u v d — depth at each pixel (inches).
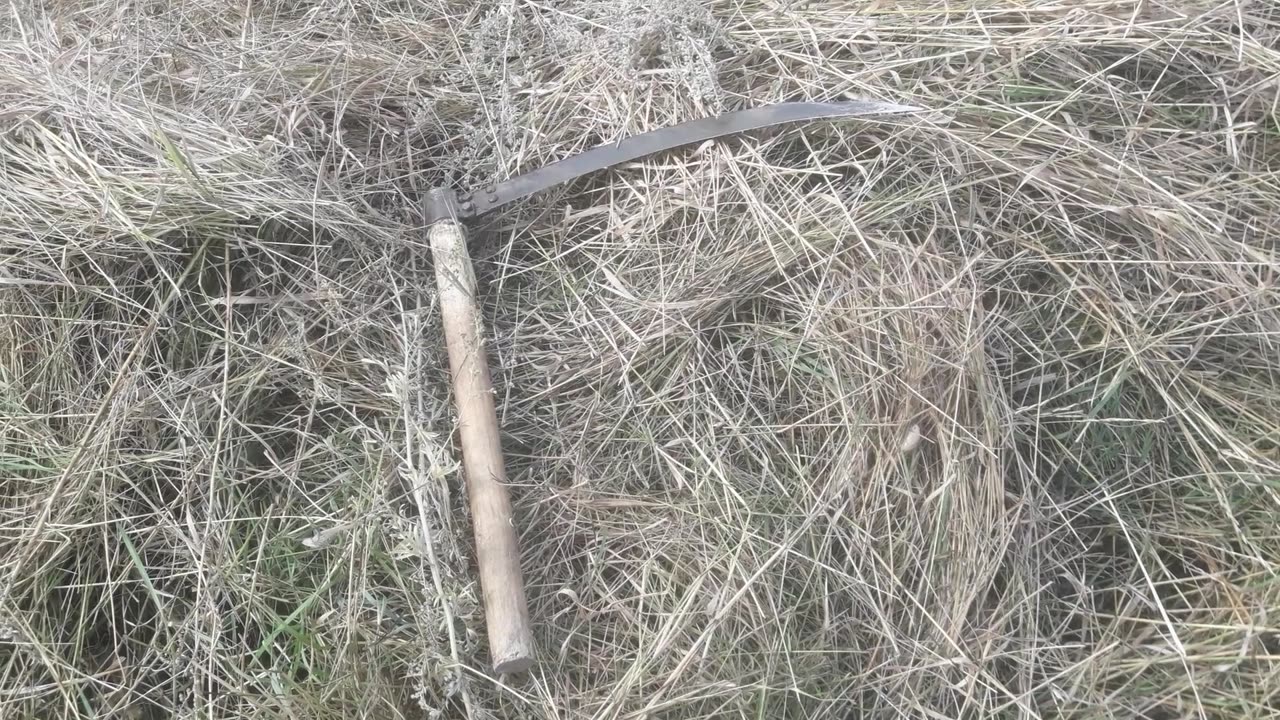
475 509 32.2
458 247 35.4
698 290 35.8
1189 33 37.6
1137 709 32.6
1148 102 37.7
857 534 33.5
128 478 32.8
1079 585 34.4
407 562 32.8
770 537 33.4
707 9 39.7
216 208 34.3
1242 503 34.4
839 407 34.8
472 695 31.8
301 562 33.1
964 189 36.8
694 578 33.2
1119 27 38.1
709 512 33.8
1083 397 35.7
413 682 32.2
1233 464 34.3
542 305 36.8
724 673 32.2
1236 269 35.3
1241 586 33.5
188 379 33.7
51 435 33.0
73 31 38.8
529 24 41.2
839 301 35.5
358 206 36.9
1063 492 35.4
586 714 32.2
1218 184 36.7
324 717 31.4
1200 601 33.7
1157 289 35.9
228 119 36.6
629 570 34.0
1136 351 34.7
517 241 37.8
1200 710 31.9
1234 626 32.5
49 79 35.2
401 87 39.2
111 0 39.4
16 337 33.8
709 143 37.5
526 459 35.0
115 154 34.6
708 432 34.7
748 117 37.4
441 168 38.5
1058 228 36.5
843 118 37.3
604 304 36.4
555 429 35.1
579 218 37.7
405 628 32.4
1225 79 37.8
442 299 34.9
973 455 34.1
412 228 36.9
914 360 34.5
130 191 34.0
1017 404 35.7
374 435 34.2
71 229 33.8
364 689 31.6
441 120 39.3
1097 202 36.2
